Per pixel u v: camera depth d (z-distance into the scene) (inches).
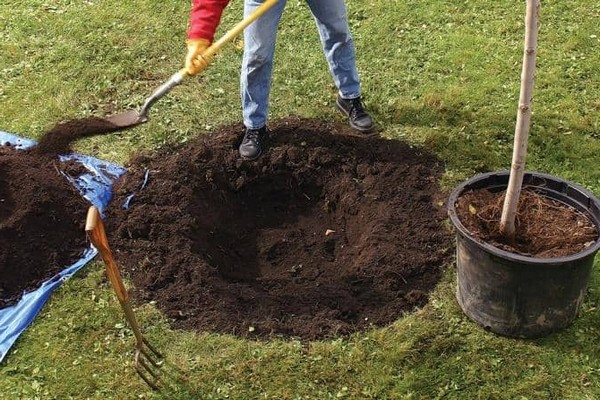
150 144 185.0
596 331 144.5
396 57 212.4
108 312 150.1
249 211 179.2
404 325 146.9
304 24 225.3
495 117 190.9
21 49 218.2
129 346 144.6
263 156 180.5
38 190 166.1
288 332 146.8
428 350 143.1
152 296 153.0
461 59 209.9
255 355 142.6
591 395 136.2
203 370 140.9
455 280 154.7
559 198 147.1
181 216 166.6
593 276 152.7
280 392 137.9
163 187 171.8
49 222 163.5
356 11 230.5
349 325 147.7
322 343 144.1
